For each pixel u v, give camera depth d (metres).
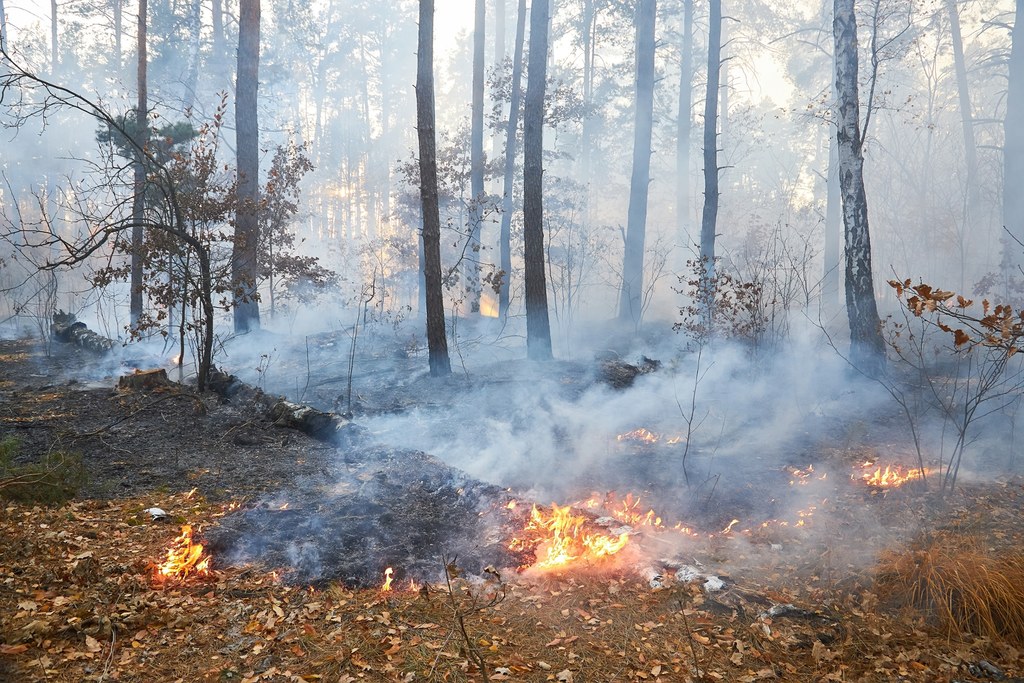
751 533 5.89
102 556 4.88
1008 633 4.08
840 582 4.72
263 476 6.73
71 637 3.83
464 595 4.43
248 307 15.70
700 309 13.93
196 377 11.12
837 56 11.48
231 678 3.51
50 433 7.99
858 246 11.36
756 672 3.70
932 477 7.16
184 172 11.44
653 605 4.40
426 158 11.84
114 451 7.45
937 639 4.07
